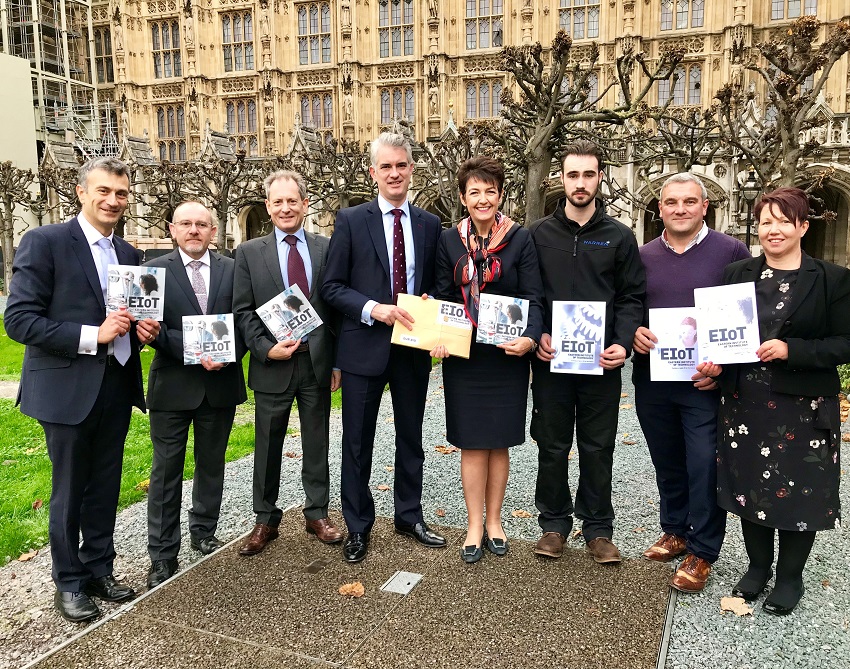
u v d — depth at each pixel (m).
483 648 3.05
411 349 4.12
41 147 38.66
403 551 4.16
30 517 5.09
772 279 3.36
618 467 6.09
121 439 3.78
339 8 33.84
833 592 3.67
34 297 3.35
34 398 3.45
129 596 3.73
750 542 3.53
